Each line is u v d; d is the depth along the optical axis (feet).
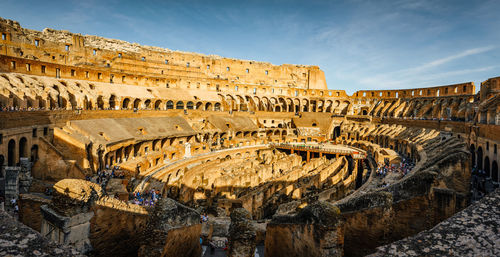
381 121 298.35
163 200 48.49
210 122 263.90
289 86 388.16
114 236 53.36
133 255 58.34
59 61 237.25
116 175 128.88
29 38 220.64
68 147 134.31
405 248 31.09
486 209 35.35
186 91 287.07
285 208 103.35
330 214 41.06
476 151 140.05
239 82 359.46
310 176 170.91
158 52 305.32
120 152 165.58
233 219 51.55
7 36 207.10
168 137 208.33
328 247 40.78
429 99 272.51
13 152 120.16
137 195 112.68
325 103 357.61
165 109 248.73
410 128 239.30
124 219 55.47
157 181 141.79
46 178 123.95
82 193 46.34
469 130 154.40
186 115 257.55
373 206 52.60
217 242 76.33
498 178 111.75
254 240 49.32
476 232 32.01
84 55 253.03
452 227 33.37
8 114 116.98
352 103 354.54
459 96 232.12
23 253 25.52
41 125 137.80
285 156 232.53
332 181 171.83
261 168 173.06
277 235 56.24
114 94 224.12
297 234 48.83
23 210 60.44
